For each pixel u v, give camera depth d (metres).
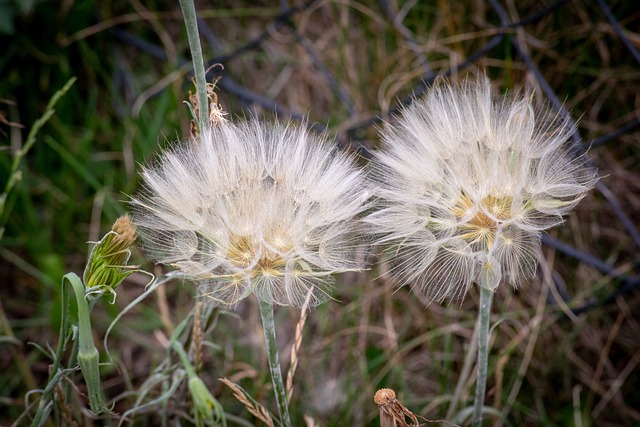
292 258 1.25
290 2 3.25
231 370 2.24
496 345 2.52
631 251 2.73
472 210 1.33
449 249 1.33
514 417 2.43
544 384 2.49
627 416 2.48
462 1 2.89
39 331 2.69
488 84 1.44
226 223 1.29
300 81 3.14
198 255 1.32
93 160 2.95
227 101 3.05
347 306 2.61
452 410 1.94
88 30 3.06
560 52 2.89
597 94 2.87
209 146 1.33
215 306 1.65
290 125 1.54
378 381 2.37
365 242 1.36
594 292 2.62
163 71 3.21
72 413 1.84
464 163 1.36
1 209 1.86
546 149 1.38
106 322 2.58
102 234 2.85
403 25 3.05
